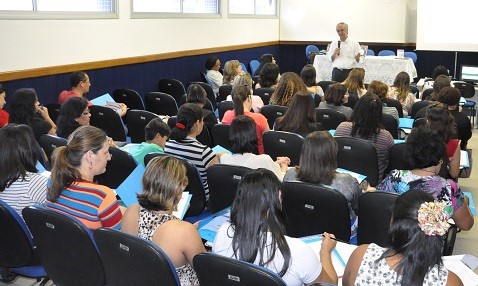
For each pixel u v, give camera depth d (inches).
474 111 327.3
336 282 80.9
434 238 64.2
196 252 83.0
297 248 75.7
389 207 99.5
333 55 352.2
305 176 111.0
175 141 136.6
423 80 347.9
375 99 154.4
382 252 69.1
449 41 403.5
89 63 261.4
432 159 102.7
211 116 193.2
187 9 349.1
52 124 188.7
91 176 100.8
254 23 438.6
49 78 240.2
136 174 114.2
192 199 128.9
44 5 236.5
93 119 205.2
